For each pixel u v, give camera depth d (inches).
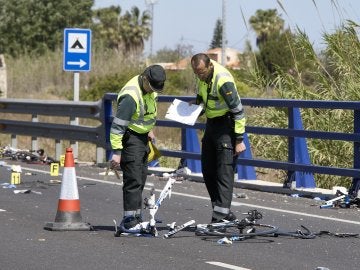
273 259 654.5
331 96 1230.3
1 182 1126.4
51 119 2044.8
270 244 718.5
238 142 774.5
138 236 744.3
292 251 688.4
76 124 1416.1
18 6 5108.3
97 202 960.9
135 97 735.7
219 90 764.6
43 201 952.3
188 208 924.0
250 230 760.3
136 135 748.0
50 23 5206.7
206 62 765.9
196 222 833.5
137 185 749.9
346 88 1220.5
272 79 1296.8
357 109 960.9
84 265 622.2
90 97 2662.4
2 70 2561.5
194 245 707.4
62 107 1427.2
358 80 1218.6
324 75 1254.3
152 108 748.6
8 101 1529.3
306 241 735.1
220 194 775.7
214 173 792.3
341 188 984.3
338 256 672.4
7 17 5088.6
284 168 1053.2
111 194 1027.9
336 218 871.1
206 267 619.8
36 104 1467.8
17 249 679.1
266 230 777.6
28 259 641.6
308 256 669.3
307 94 1242.6
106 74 2790.4
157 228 795.4
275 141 1222.3
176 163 1448.1
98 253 667.4
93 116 1354.6
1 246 690.8
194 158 1174.3
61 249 681.0
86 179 1176.8
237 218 858.8
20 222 809.5
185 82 2657.5
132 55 2925.7
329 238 753.6
